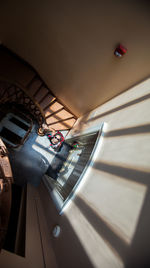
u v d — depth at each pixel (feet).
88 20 7.95
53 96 15.98
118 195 5.03
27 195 12.03
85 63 10.36
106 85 10.75
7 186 6.85
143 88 7.32
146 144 5.02
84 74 11.26
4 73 13.39
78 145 15.29
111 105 10.18
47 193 12.17
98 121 10.86
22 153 17.66
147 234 3.52
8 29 10.74
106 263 4.08
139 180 4.51
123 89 9.77
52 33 9.64
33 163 17.76
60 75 12.96
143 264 3.27
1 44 12.38
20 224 8.21
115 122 8.07
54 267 5.75
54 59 11.66
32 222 8.41
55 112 17.47
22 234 7.14
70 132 18.30
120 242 4.08
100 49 8.91
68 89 13.97
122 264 3.69
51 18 8.77
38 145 18.60
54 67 12.48
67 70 11.96
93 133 10.33
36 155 18.17
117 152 6.37
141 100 6.86
